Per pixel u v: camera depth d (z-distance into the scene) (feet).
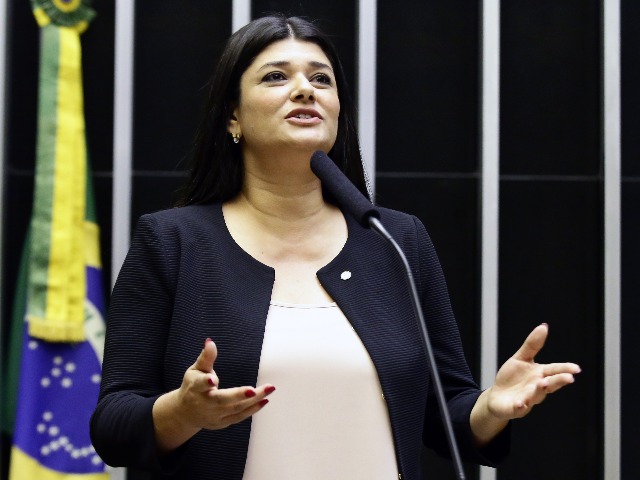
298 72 11.05
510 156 21.56
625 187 21.42
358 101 21.06
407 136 21.53
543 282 21.42
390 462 10.13
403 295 10.82
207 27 21.47
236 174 11.43
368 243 11.03
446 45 21.67
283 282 10.63
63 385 19.93
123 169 20.63
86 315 20.24
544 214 21.49
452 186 21.52
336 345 10.22
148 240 10.69
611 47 21.20
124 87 20.72
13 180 20.79
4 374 20.35
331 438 10.01
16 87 20.94
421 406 10.46
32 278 20.04
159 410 9.37
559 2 21.80
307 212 11.10
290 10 21.36
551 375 9.75
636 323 21.25
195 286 10.42
